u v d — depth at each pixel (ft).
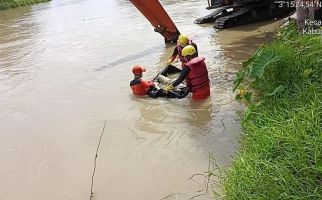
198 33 40.55
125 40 40.86
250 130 15.26
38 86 28.32
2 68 34.99
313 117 13.46
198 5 61.11
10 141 19.57
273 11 44.04
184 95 22.40
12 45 45.37
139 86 23.59
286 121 14.12
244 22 42.45
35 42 45.80
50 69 32.73
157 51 34.73
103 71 30.17
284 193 10.70
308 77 17.15
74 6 84.12
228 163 15.10
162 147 17.17
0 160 17.67
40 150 18.26
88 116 21.61
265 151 12.96
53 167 16.60
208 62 29.43
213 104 21.13
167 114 20.59
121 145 17.81
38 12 80.12
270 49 20.80
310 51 19.57
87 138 18.94
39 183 15.53
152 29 45.09
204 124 18.89
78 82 28.04
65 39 45.44
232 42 35.22
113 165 16.19
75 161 16.89
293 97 16.38
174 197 13.52
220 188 13.17
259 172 11.96
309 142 12.17
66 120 21.45
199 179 14.35
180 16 52.44
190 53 22.59
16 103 25.17
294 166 11.71
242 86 22.48
